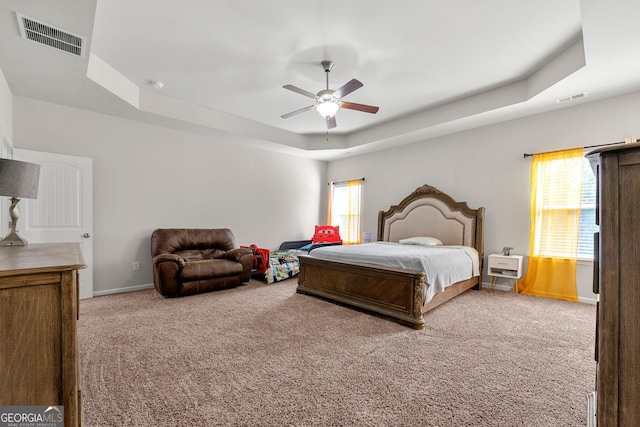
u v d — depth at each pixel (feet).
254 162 18.83
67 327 3.24
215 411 5.16
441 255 11.12
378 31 8.55
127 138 13.76
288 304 11.68
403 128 15.99
